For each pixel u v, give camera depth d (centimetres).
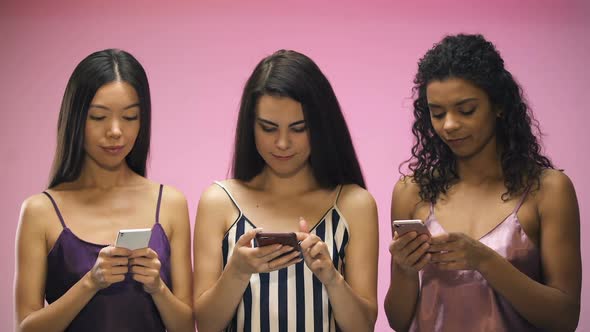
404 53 464
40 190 466
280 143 282
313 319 287
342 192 298
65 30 474
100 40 473
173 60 470
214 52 470
